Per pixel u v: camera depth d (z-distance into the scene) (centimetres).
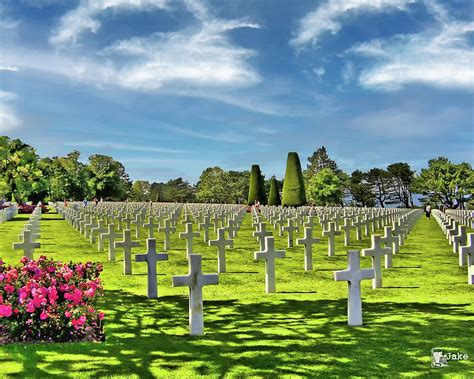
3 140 5506
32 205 5388
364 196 11062
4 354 682
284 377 600
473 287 1202
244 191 10406
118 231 2742
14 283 770
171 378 599
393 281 1289
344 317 897
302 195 6756
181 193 12375
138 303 1015
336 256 1788
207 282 786
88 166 10119
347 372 616
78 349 705
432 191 9462
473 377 598
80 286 780
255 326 836
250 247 2052
